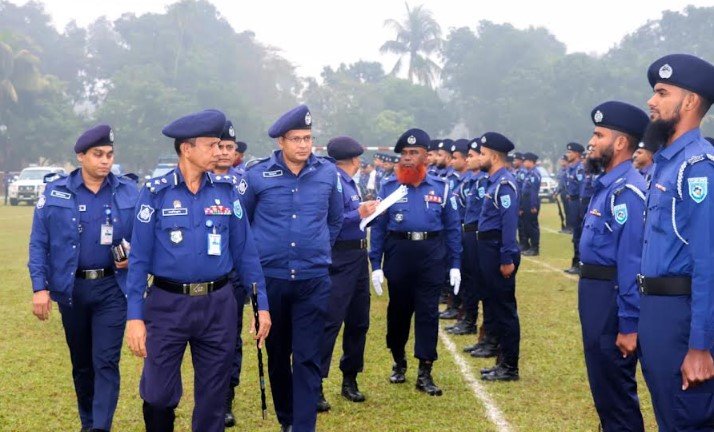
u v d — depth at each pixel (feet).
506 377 21.53
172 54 258.16
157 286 13.47
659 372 11.37
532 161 53.52
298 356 16.57
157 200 13.46
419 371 20.74
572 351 24.80
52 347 25.67
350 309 20.18
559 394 20.25
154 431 13.58
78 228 16.21
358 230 19.97
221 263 13.67
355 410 19.15
